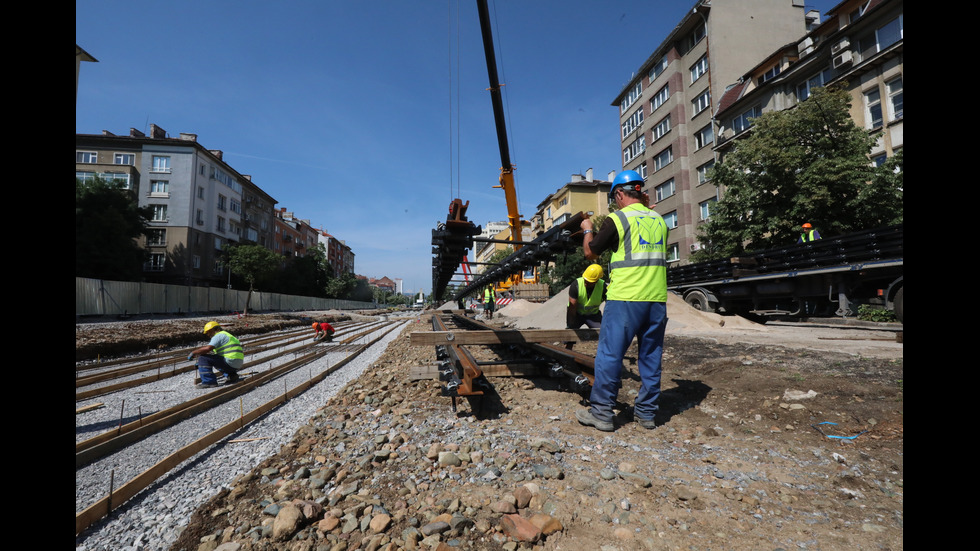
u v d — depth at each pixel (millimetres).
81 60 16125
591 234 3588
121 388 5801
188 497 2330
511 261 6047
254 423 3758
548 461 2611
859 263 8117
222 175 47250
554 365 4691
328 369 6441
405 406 4051
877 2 16500
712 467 2527
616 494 2180
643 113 32719
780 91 20297
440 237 5117
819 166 13172
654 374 3238
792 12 26719
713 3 25594
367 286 97688
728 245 16359
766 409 3439
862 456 2543
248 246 44125
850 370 3926
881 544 1712
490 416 3633
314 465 2715
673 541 1778
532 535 1785
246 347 10883
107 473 2740
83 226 27688
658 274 3154
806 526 1875
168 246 40219
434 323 11164
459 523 1878
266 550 1775
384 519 1918
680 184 28016
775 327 9844
